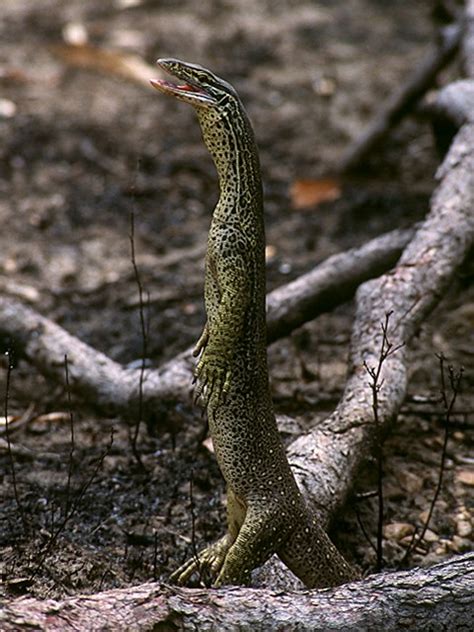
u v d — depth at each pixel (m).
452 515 8.91
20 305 10.65
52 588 7.47
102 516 8.55
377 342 9.55
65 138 17.25
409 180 16.25
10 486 8.88
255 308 6.63
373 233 14.74
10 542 7.97
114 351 11.86
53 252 14.10
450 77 18.09
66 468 9.25
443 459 8.26
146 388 9.98
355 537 8.58
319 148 17.44
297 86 19.72
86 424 10.07
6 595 7.15
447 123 13.12
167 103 18.86
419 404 10.49
